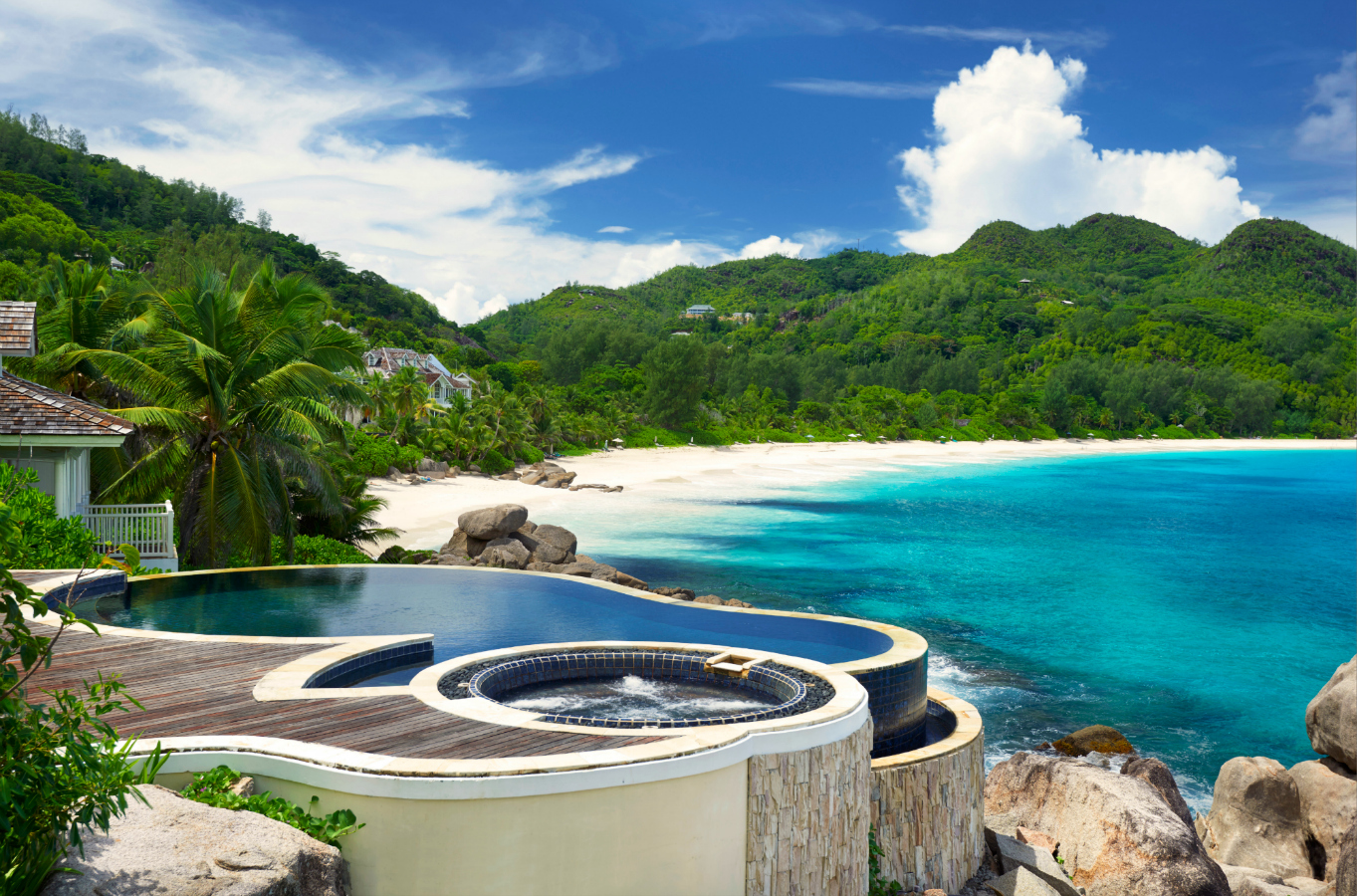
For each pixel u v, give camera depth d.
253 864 4.29
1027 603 29.77
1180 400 167.62
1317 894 10.23
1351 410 173.00
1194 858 8.61
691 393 102.94
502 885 5.17
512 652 8.33
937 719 10.35
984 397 153.00
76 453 17.86
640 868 5.47
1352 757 12.08
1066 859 9.39
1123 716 19.03
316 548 24.75
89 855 4.11
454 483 54.59
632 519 47.03
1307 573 37.78
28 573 12.02
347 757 5.38
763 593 29.75
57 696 4.20
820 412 124.25
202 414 20.77
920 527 48.16
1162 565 38.84
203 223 184.12
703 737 5.88
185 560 20.19
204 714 6.45
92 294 24.44
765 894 6.10
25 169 162.62
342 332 22.67
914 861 8.10
